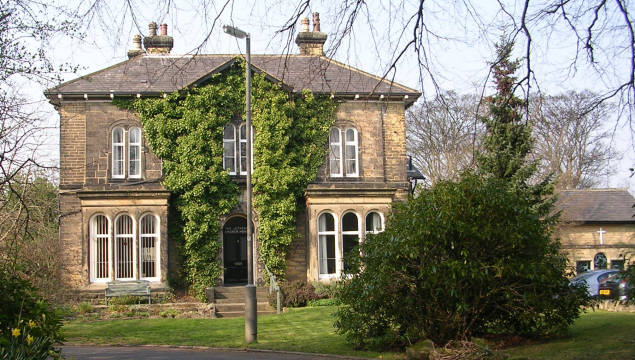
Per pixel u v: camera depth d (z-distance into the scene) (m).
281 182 26.17
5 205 21.77
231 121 26.83
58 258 23.55
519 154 23.64
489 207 12.44
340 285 14.22
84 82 25.80
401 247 12.45
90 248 24.72
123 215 25.16
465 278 11.98
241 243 27.17
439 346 12.61
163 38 28.16
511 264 12.08
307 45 29.25
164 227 25.00
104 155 25.61
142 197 24.98
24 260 20.14
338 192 25.92
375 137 27.27
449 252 12.39
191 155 25.75
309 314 20.62
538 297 12.34
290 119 26.48
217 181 25.91
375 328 13.35
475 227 12.06
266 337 16.16
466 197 12.54
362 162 27.05
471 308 12.30
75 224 25.02
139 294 24.19
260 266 26.11
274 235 26.14
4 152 17.00
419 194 13.65
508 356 11.25
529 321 12.52
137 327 18.55
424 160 39.62
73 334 17.05
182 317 21.66
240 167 26.66
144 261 25.14
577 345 12.04
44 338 8.87
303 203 26.86
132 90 25.62
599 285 21.25
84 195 24.67
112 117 25.84
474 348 11.42
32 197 24.56
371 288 12.57
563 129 30.95
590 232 36.69
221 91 26.42
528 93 9.32
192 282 25.66
